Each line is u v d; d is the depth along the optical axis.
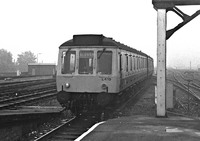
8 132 9.25
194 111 14.24
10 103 15.78
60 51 13.46
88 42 13.14
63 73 13.35
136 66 19.28
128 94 18.23
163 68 9.78
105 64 12.98
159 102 9.89
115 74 12.84
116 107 14.33
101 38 13.13
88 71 13.04
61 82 13.34
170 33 9.98
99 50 12.99
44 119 11.63
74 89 13.16
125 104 15.88
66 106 13.19
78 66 13.13
